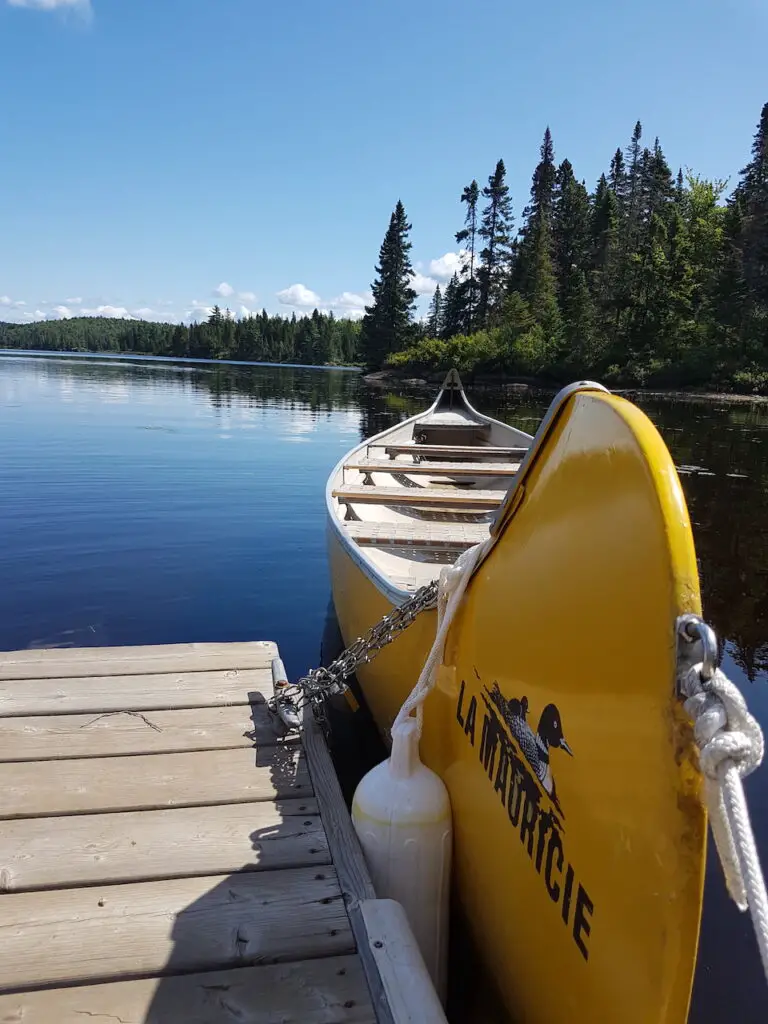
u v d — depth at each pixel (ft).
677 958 4.09
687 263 143.54
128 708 9.96
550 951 5.49
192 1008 5.50
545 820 5.53
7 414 60.85
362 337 214.90
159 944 6.07
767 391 116.98
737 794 3.61
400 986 5.62
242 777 8.49
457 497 14.87
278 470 38.37
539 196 214.69
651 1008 4.26
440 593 7.73
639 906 4.35
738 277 128.77
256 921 6.34
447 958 7.34
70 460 39.11
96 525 26.27
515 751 6.07
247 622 17.93
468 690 7.21
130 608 18.60
